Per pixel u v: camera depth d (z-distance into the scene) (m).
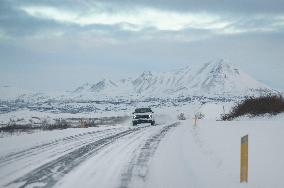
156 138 26.67
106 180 12.91
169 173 14.05
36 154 18.75
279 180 12.33
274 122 33.34
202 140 24.23
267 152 17.36
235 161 15.79
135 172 14.24
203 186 12.02
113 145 22.44
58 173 14.00
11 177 13.32
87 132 31.98
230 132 27.66
